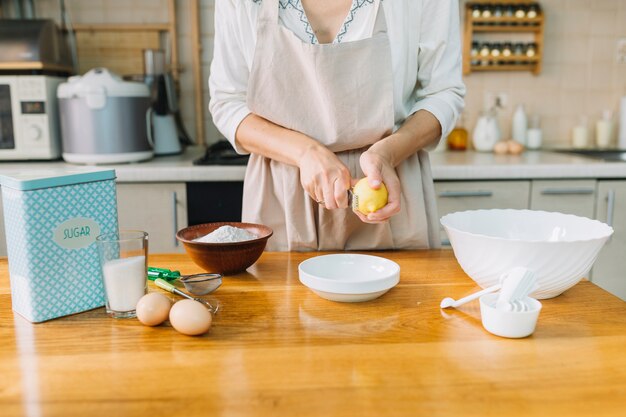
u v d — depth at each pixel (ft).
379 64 3.55
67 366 2.12
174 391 1.93
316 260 3.08
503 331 2.34
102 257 2.60
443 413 1.79
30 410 1.82
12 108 6.79
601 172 6.79
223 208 6.59
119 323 2.55
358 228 3.95
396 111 3.89
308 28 3.65
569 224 3.22
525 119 8.57
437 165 6.69
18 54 6.77
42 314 2.56
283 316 2.61
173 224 6.57
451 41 3.83
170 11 8.02
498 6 8.23
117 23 8.05
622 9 8.56
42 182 2.49
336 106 3.61
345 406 1.83
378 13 3.53
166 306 2.48
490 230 3.38
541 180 6.82
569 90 8.75
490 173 6.70
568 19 8.53
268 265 3.44
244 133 3.78
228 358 2.18
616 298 2.84
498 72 8.64
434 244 4.17
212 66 4.00
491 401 1.86
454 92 3.86
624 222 6.98
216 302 2.78
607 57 8.69
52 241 2.56
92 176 2.66
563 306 2.73
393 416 1.77
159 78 7.41
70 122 6.61
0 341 2.35
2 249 6.54
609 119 8.68
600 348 2.25
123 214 6.53
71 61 8.03
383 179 3.07
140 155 6.84
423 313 2.64
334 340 2.34
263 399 1.87
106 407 1.83
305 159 3.34
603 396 1.88
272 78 3.63
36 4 7.88
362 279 3.03
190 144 8.28
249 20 3.72
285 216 4.00
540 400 1.86
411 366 2.10
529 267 2.67
